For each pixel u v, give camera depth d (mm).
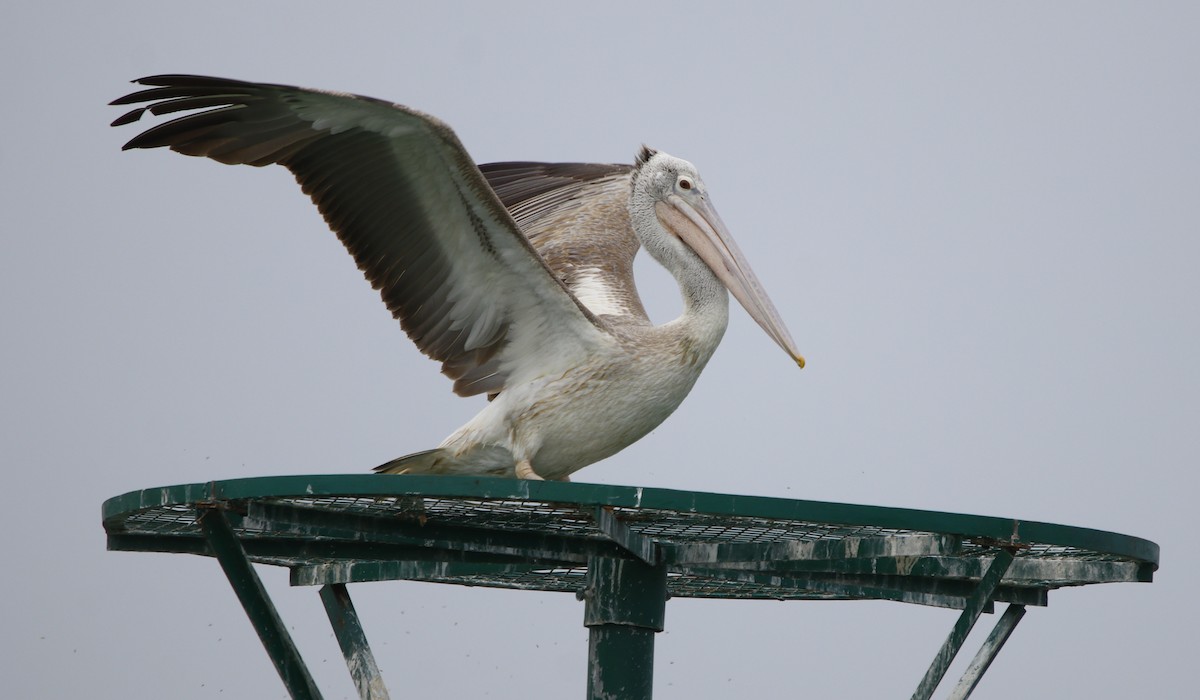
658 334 13539
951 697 13039
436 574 13023
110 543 12062
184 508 10461
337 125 11711
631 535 10703
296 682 10273
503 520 10992
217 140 11695
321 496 9672
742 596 14961
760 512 9430
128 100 11344
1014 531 9695
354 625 13680
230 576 10289
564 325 13094
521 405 13141
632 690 11742
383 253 12766
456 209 12414
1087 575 11641
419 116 11516
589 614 11922
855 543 10516
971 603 10523
